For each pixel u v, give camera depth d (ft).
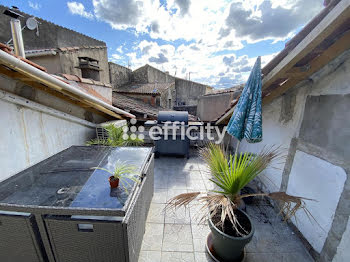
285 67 6.52
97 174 6.42
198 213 9.32
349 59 5.45
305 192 7.56
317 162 6.89
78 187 5.58
